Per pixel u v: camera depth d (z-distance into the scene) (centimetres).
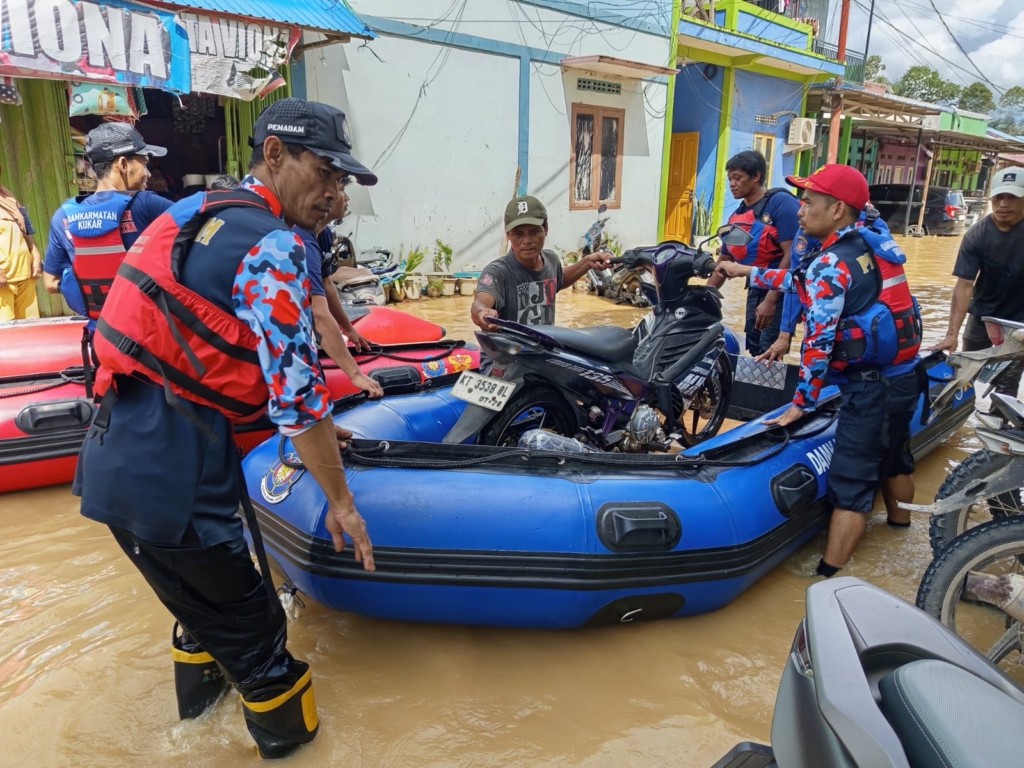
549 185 1313
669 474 304
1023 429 257
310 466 197
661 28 1473
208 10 705
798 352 757
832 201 319
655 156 1543
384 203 1072
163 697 252
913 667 150
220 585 200
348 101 1002
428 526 259
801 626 172
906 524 400
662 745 235
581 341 365
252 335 188
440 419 381
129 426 190
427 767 224
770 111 1978
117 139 386
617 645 289
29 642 278
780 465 335
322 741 233
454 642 287
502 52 1173
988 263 467
